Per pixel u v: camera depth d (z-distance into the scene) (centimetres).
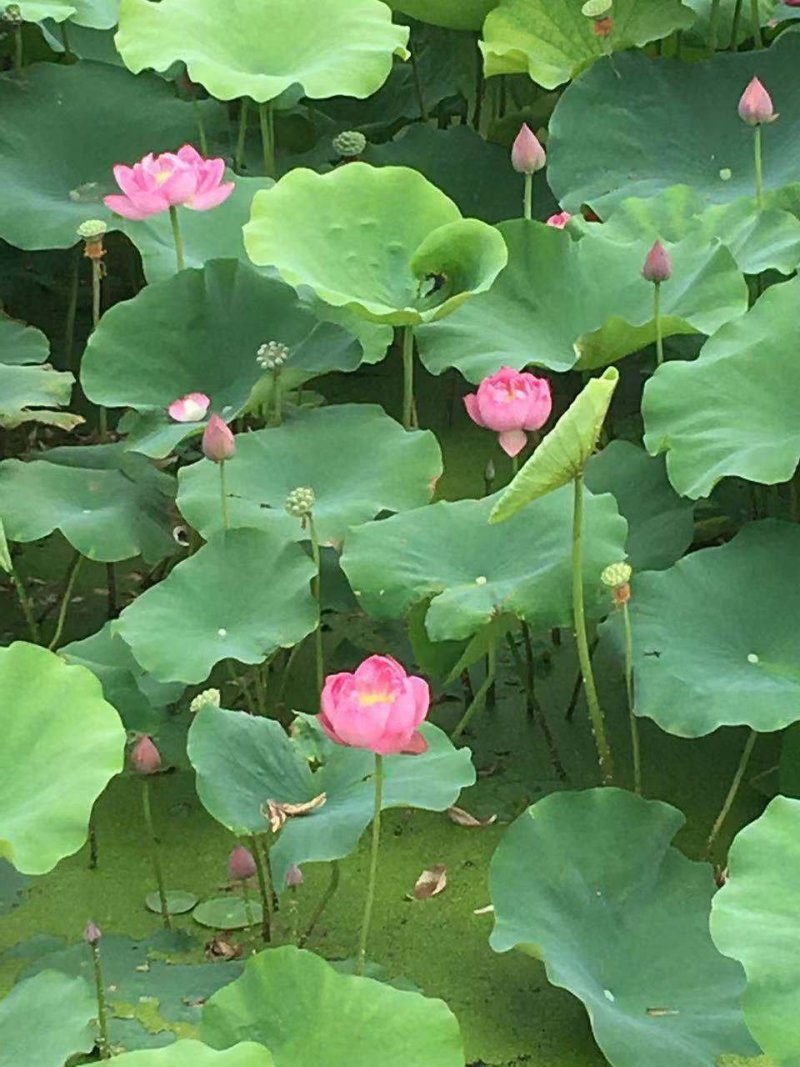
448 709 748
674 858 682
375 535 714
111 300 891
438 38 920
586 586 704
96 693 674
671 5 849
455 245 750
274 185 788
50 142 839
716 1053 656
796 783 710
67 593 752
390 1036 645
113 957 688
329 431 745
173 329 764
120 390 760
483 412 722
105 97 849
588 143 822
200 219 798
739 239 773
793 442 711
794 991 638
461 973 688
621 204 790
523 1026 678
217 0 822
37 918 700
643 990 667
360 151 836
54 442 830
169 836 718
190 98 865
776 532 714
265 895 692
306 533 722
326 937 695
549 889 678
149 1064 634
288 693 748
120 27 814
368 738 652
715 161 819
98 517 739
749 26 881
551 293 765
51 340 874
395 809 723
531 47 855
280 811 670
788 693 692
